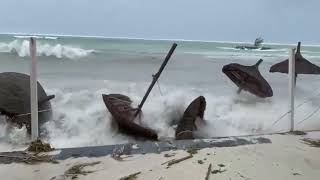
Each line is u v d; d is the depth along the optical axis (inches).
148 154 211.9
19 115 293.6
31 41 217.3
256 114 396.5
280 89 548.4
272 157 207.3
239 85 495.8
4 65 799.1
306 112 394.3
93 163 196.9
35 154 210.1
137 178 175.3
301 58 493.0
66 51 1240.2
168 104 392.2
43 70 680.4
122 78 627.2
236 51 2282.2
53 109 366.6
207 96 458.9
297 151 219.0
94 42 2790.4
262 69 895.1
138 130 315.9
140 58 1145.4
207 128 353.4
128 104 351.9
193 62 1055.6
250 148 224.1
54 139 315.3
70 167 190.7
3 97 305.7
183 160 201.0
